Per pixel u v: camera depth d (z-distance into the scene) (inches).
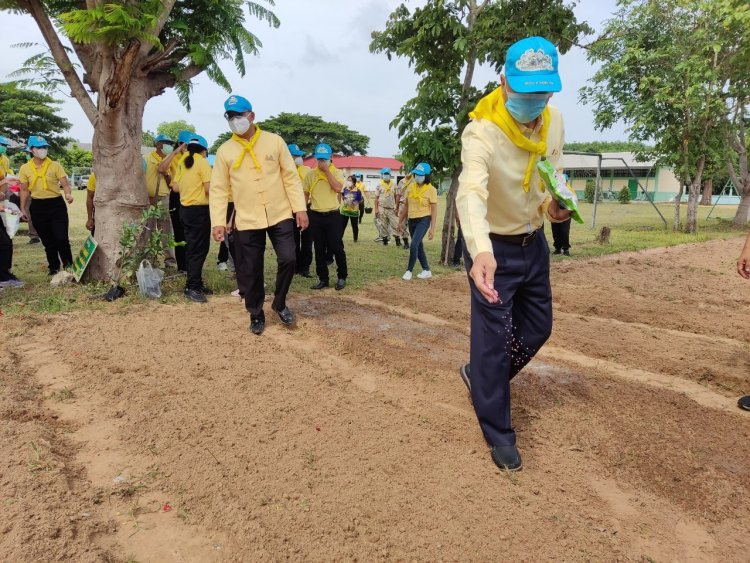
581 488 108.8
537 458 119.0
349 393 149.6
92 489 102.5
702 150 628.4
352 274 341.7
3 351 177.6
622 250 474.0
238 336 196.7
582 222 103.4
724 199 1855.3
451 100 347.9
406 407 143.6
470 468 113.0
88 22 212.5
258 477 106.4
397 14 357.1
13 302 238.8
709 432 133.2
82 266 268.8
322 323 215.9
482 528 94.2
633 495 107.9
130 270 257.3
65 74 266.8
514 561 87.0
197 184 247.9
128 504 98.9
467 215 100.3
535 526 95.7
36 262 350.6
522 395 149.1
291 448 117.3
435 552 88.0
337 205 285.9
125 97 252.2
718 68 581.0
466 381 143.2
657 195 1892.2
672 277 348.2
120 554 85.7
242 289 208.1
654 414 141.6
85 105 268.5
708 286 321.1
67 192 302.4
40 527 88.0
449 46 348.2
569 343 204.7
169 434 123.0
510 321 113.7
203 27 287.7
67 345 183.3
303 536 90.0
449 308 254.2
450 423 133.1
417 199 315.6
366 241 542.3
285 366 166.9
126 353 174.6
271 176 202.2
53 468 106.7
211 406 136.9
